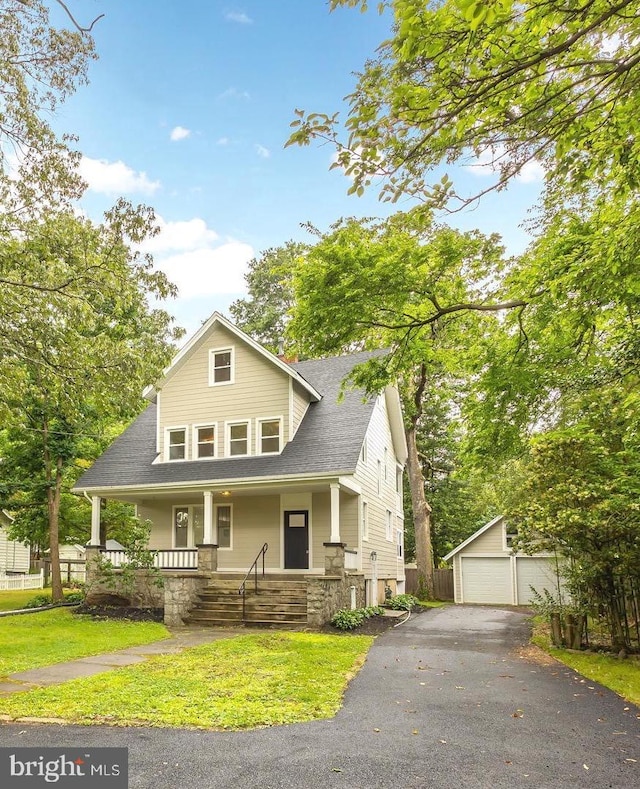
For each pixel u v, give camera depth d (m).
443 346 12.16
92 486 18.27
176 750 5.24
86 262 10.97
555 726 6.10
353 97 4.88
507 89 4.80
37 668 8.88
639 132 5.52
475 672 8.95
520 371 10.11
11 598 21.11
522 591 23.66
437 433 33.56
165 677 8.12
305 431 18.52
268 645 11.16
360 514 18.25
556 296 7.87
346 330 10.13
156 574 16.58
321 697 7.11
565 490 10.51
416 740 5.58
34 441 19.06
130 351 11.74
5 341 10.43
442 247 9.43
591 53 5.05
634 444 10.16
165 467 19.02
